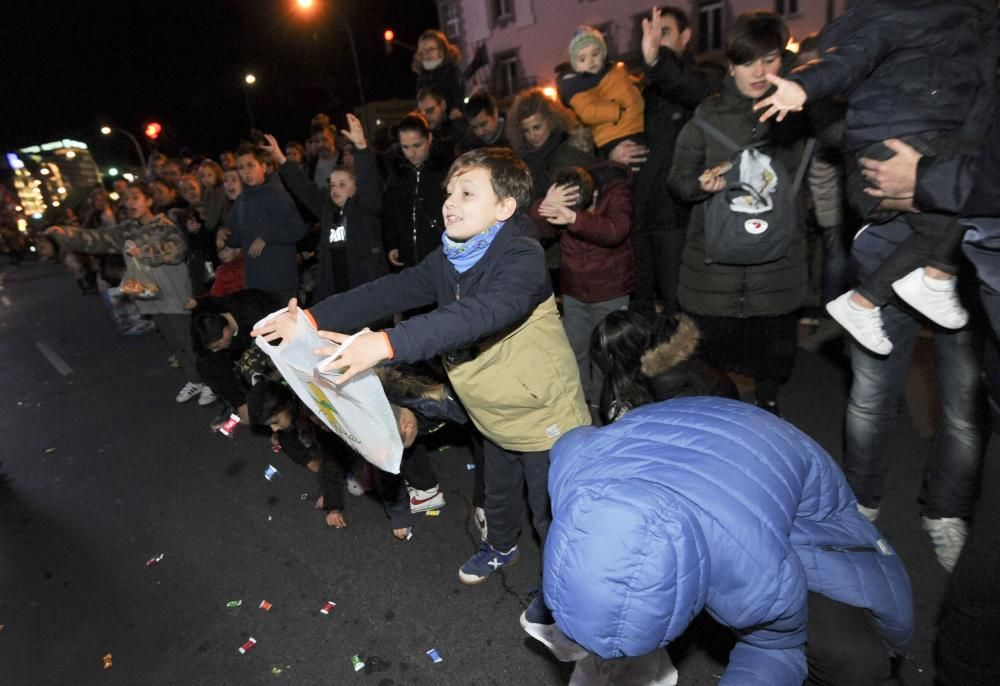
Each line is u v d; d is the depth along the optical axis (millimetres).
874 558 1437
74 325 9258
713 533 1153
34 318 10570
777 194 2754
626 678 1983
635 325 1897
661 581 1059
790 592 1191
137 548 3385
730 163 2801
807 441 1404
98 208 8148
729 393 1948
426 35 5719
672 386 1899
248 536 3307
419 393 2484
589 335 3611
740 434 1311
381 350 1492
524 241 1885
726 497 1183
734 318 3121
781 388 3732
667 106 3488
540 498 2316
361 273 4230
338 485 3131
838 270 3033
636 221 3738
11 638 2859
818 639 1406
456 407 2525
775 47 2666
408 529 3014
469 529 3053
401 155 4734
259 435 4441
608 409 1981
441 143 4094
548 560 1155
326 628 2588
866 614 1424
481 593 2629
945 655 1527
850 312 2146
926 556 2393
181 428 4812
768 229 2762
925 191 1736
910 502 2680
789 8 16094
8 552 3547
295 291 4652
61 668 2633
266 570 3012
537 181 3719
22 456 4844
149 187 6230
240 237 4629
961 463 2186
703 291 3100
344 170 4168
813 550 1386
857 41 1867
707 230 2914
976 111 1763
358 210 4172
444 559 2875
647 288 3867
